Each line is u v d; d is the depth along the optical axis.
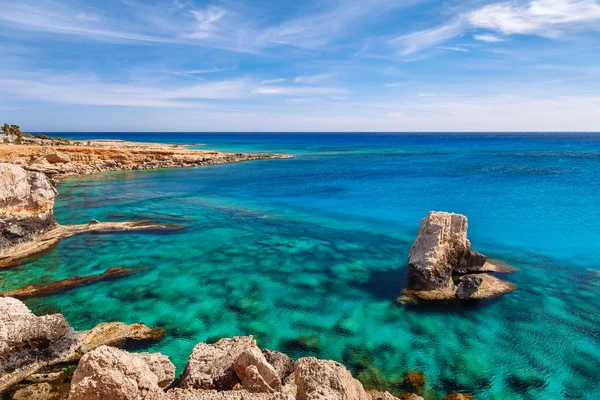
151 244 32.66
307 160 117.50
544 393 14.89
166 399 9.73
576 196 52.44
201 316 20.50
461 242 25.34
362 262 28.94
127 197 54.47
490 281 24.39
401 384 15.29
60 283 24.20
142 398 9.52
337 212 46.50
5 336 14.83
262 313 20.95
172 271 26.77
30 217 32.06
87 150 84.31
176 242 33.41
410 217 43.56
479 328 19.42
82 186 63.81
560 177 70.25
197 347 14.17
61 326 16.47
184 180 73.69
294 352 17.41
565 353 17.39
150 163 92.19
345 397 9.79
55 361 15.87
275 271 27.09
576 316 20.59
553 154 127.62
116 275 25.83
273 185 68.00
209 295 23.08
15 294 22.53
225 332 18.97
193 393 9.97
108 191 59.47
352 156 132.25
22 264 27.39
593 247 31.88
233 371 12.45
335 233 37.03
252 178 77.19
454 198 52.94
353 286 24.52
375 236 36.03
